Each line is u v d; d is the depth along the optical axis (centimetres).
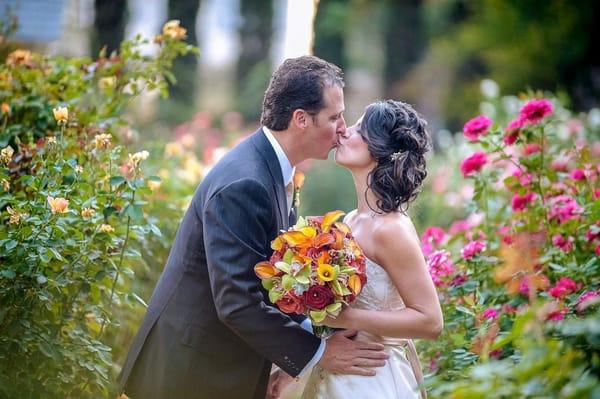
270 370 579
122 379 595
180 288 575
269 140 579
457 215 1330
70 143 700
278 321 539
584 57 2725
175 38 820
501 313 640
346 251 511
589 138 1273
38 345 577
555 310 537
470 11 3334
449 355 630
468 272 676
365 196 558
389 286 546
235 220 541
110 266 625
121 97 812
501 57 2798
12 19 1033
